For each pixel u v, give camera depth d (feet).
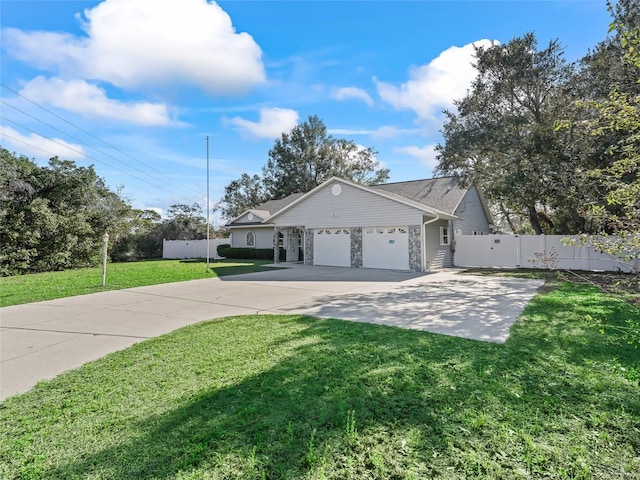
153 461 7.46
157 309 24.75
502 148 46.88
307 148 128.47
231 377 11.81
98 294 31.96
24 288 35.88
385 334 16.57
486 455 7.35
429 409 9.28
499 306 22.81
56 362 14.23
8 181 53.42
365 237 51.93
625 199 11.03
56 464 7.49
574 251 46.68
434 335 16.26
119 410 9.83
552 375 11.30
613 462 7.06
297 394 10.34
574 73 42.96
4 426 9.17
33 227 55.93
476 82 50.65
